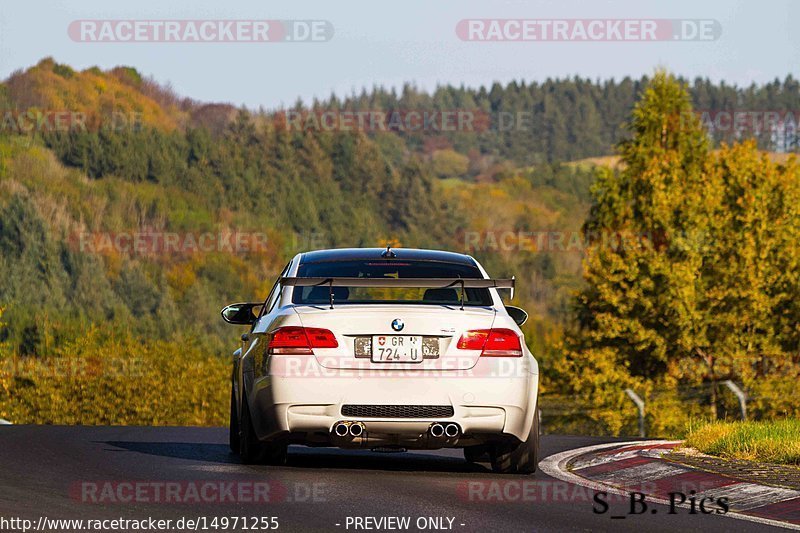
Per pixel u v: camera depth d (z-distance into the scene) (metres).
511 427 29.94
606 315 135.62
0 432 41.09
